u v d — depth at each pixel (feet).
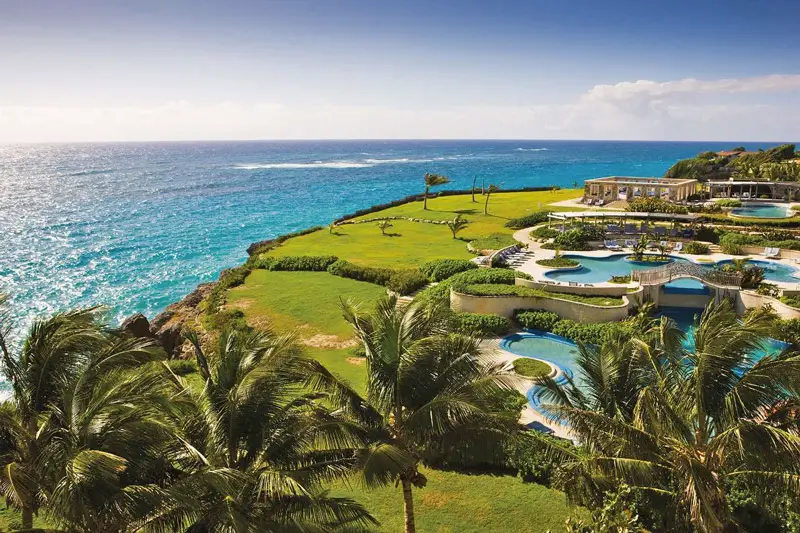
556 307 123.65
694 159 363.97
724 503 45.44
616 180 286.05
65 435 43.14
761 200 269.03
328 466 46.03
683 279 139.54
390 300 54.39
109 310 56.80
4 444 45.60
